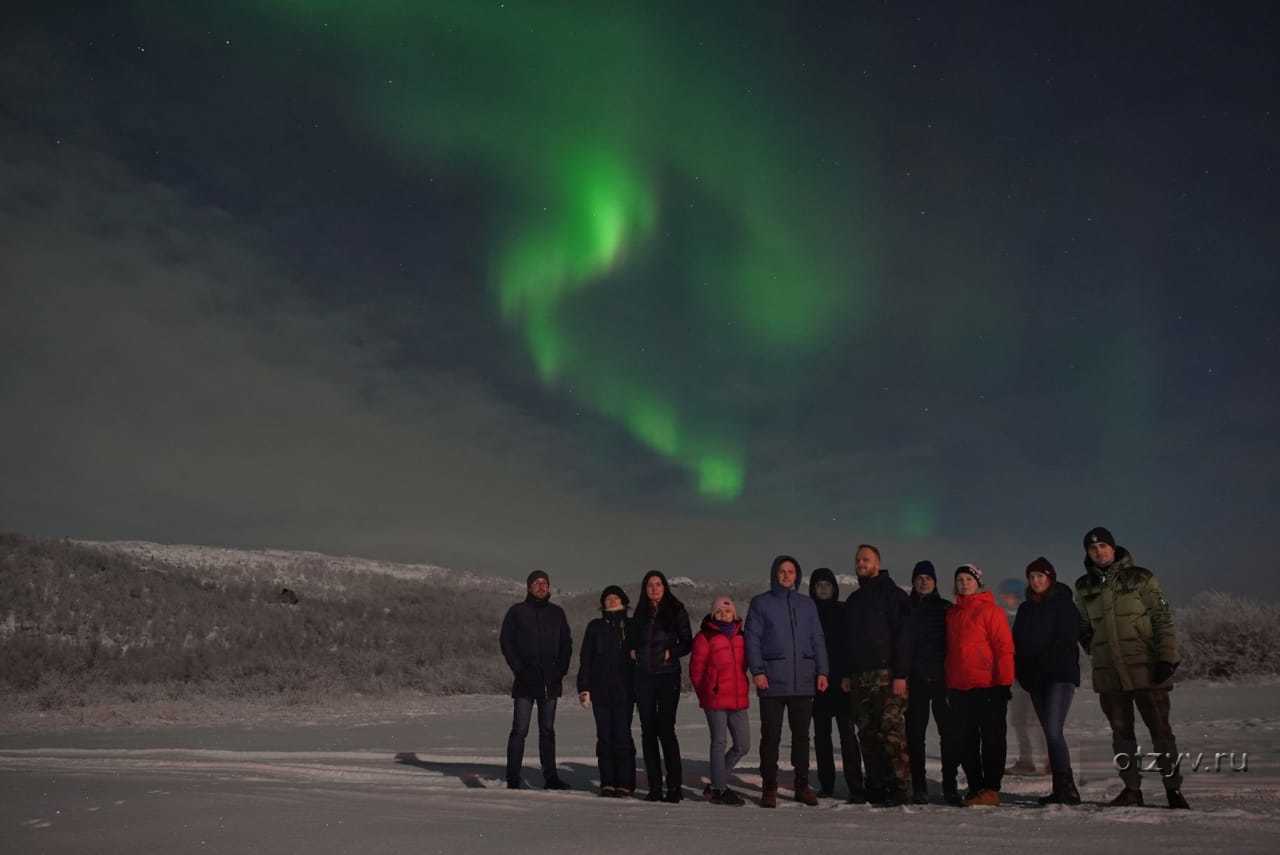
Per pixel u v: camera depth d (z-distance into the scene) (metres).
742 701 8.93
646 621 9.32
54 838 6.48
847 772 9.19
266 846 6.18
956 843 5.96
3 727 18.03
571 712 20.47
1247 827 6.30
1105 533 8.19
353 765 11.67
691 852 5.84
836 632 9.70
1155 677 7.71
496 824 6.97
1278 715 13.84
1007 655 8.38
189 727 17.75
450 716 19.58
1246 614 22.20
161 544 63.34
